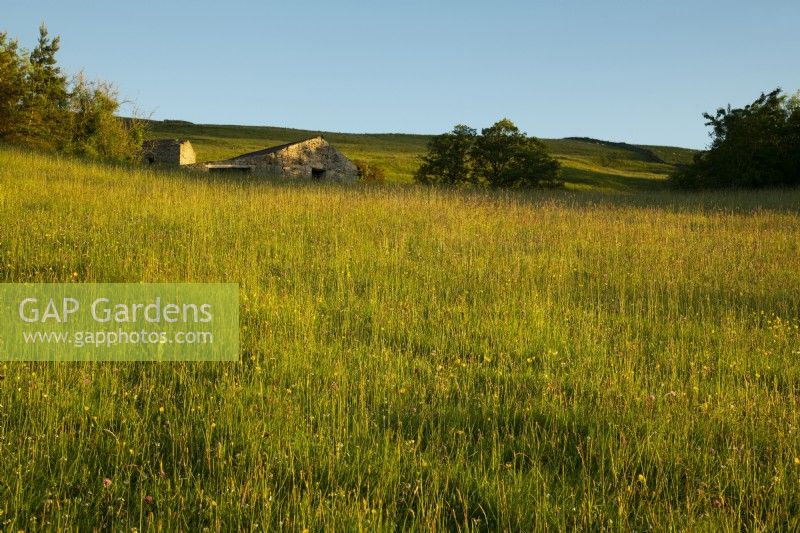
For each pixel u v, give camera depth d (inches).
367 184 1120.8
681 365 300.5
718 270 505.7
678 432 222.8
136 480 194.9
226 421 225.0
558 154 5032.0
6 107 1656.0
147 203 644.1
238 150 3607.3
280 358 289.6
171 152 2174.0
